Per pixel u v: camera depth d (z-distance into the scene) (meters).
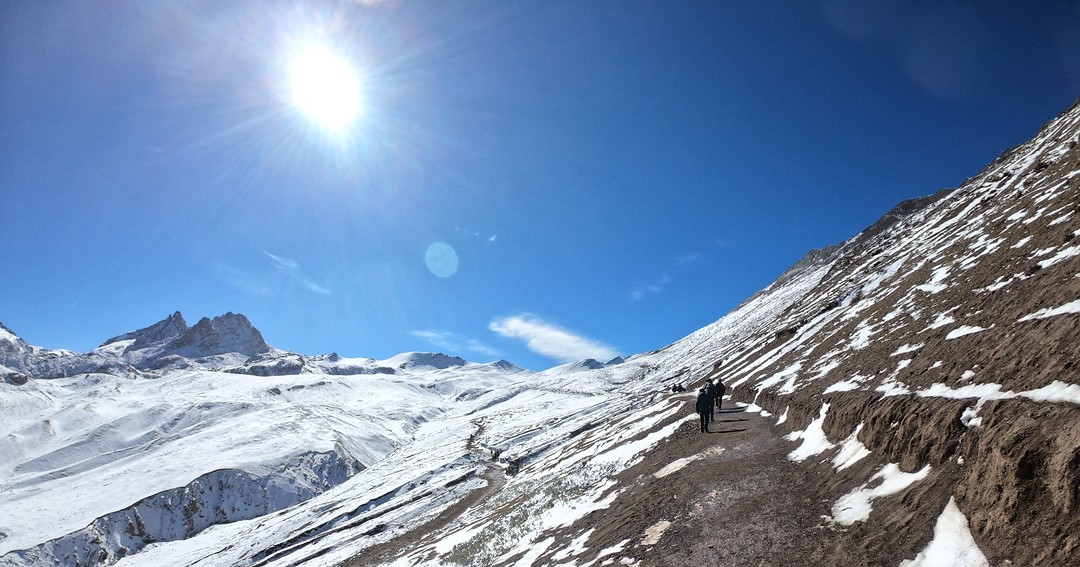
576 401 137.12
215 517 118.75
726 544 11.06
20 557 94.19
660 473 19.42
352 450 162.50
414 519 52.59
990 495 7.30
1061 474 6.35
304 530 68.25
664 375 106.00
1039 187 25.94
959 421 9.46
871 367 17.67
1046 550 6.02
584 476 26.81
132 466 145.88
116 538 106.06
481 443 103.81
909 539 8.16
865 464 11.70
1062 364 8.35
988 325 13.27
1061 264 13.05
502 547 21.38
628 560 12.28
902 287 28.64
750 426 22.97
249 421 185.88
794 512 11.41
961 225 37.12
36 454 170.62
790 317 59.91
